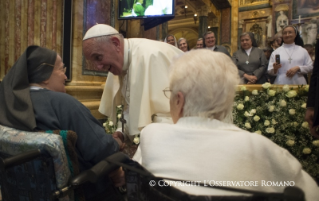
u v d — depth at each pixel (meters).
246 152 0.77
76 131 1.25
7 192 1.21
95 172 0.88
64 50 3.59
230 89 0.88
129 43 2.05
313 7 10.30
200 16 11.80
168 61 1.93
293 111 1.97
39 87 1.34
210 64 0.87
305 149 1.93
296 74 3.55
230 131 0.84
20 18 3.10
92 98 3.95
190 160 0.80
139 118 1.82
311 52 8.23
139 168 0.85
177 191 0.74
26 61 1.31
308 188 0.80
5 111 1.27
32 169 1.05
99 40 1.88
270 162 0.79
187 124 0.89
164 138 0.88
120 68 2.03
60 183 1.03
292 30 3.79
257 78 4.05
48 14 3.41
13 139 1.06
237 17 12.60
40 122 1.23
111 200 1.39
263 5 11.93
